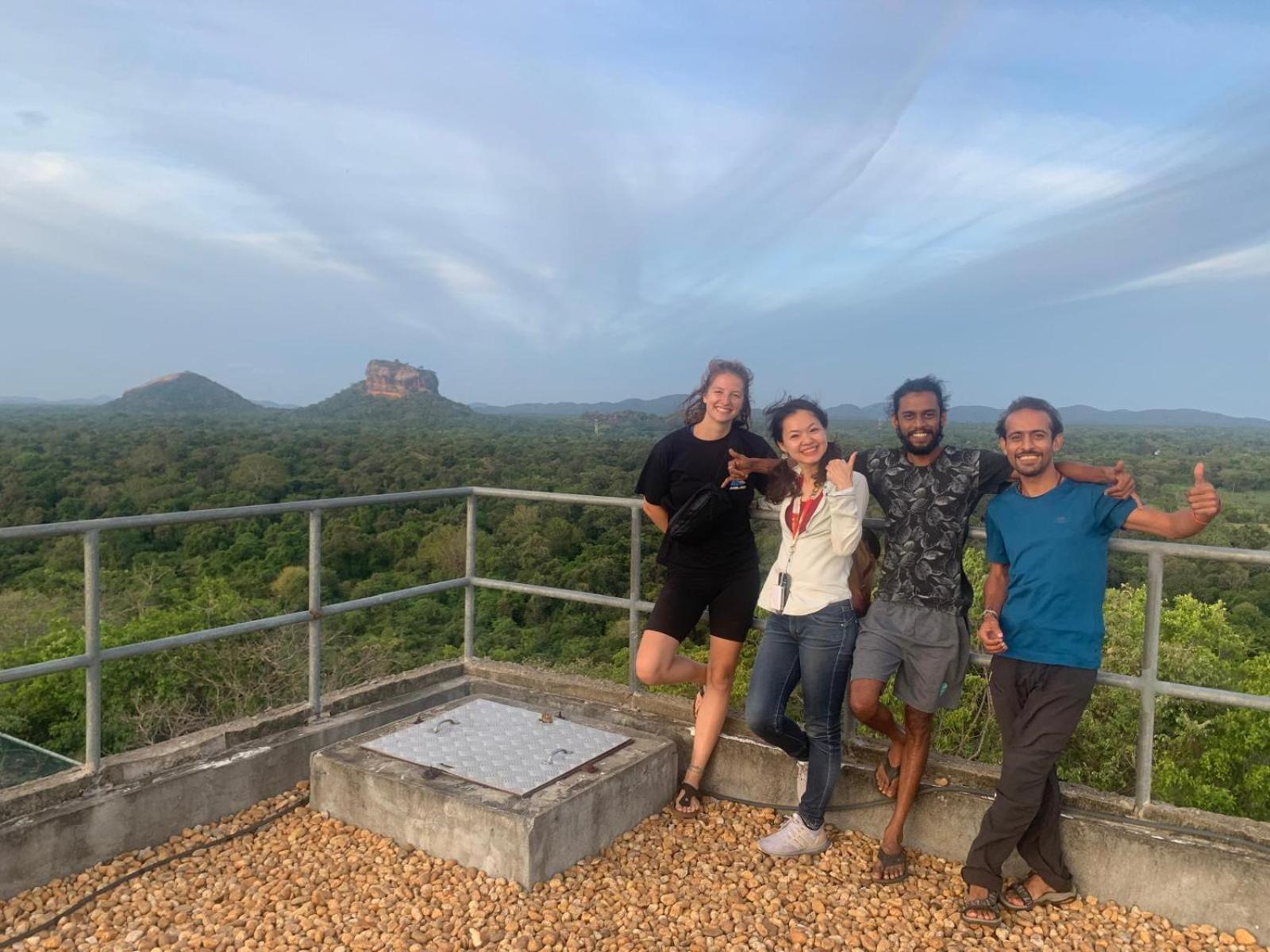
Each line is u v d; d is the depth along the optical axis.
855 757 3.37
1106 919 2.74
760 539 3.47
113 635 16.45
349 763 3.29
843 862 3.08
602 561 24.34
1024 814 2.62
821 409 2.97
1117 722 13.74
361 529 29.53
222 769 3.30
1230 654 17.12
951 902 2.84
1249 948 2.59
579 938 2.59
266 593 22.75
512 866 2.87
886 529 2.97
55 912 2.70
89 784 2.98
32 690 15.00
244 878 2.91
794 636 3.04
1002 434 2.69
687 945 2.58
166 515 3.09
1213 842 2.71
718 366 3.21
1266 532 28.02
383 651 16.27
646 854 3.12
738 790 3.51
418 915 2.70
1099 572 2.64
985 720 10.72
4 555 27.28
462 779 3.14
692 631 3.46
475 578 4.43
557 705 4.09
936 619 2.81
